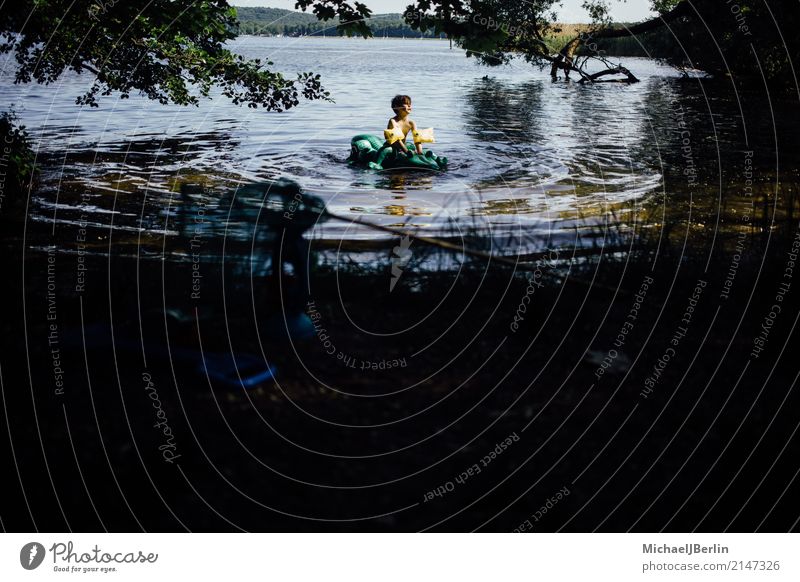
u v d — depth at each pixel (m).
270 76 12.52
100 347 4.99
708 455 4.05
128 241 7.86
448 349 5.29
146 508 3.58
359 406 4.50
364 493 3.74
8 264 6.85
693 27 26.19
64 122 17.86
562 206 10.23
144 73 12.88
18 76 11.91
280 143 15.59
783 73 25.38
